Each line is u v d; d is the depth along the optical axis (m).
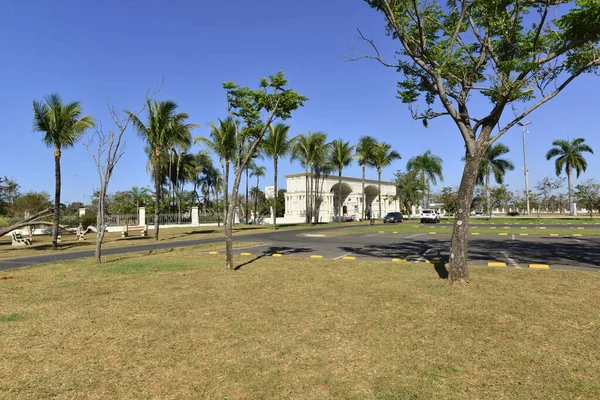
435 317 5.59
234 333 5.08
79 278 9.37
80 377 3.86
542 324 5.20
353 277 8.80
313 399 3.39
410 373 3.87
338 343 4.68
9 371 4.00
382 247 16.53
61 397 3.46
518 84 7.01
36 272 10.53
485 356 4.25
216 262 11.82
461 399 3.36
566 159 51.47
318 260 12.00
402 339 4.78
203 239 23.88
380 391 3.51
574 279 8.06
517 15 7.60
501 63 7.01
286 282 8.34
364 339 4.80
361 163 45.25
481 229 27.55
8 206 37.84
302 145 40.78
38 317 5.92
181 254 14.61
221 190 54.12
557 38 7.42
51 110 18.67
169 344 4.71
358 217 62.06
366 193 69.62
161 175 46.47
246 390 3.56
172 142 25.28
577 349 4.37
